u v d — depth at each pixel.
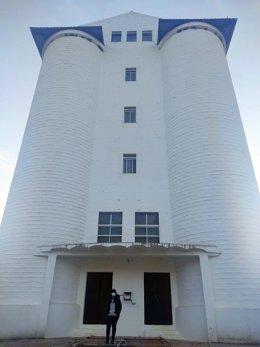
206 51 18.55
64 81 18.20
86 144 17.14
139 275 13.55
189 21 20.08
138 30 23.14
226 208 13.41
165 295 13.18
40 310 11.67
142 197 15.81
